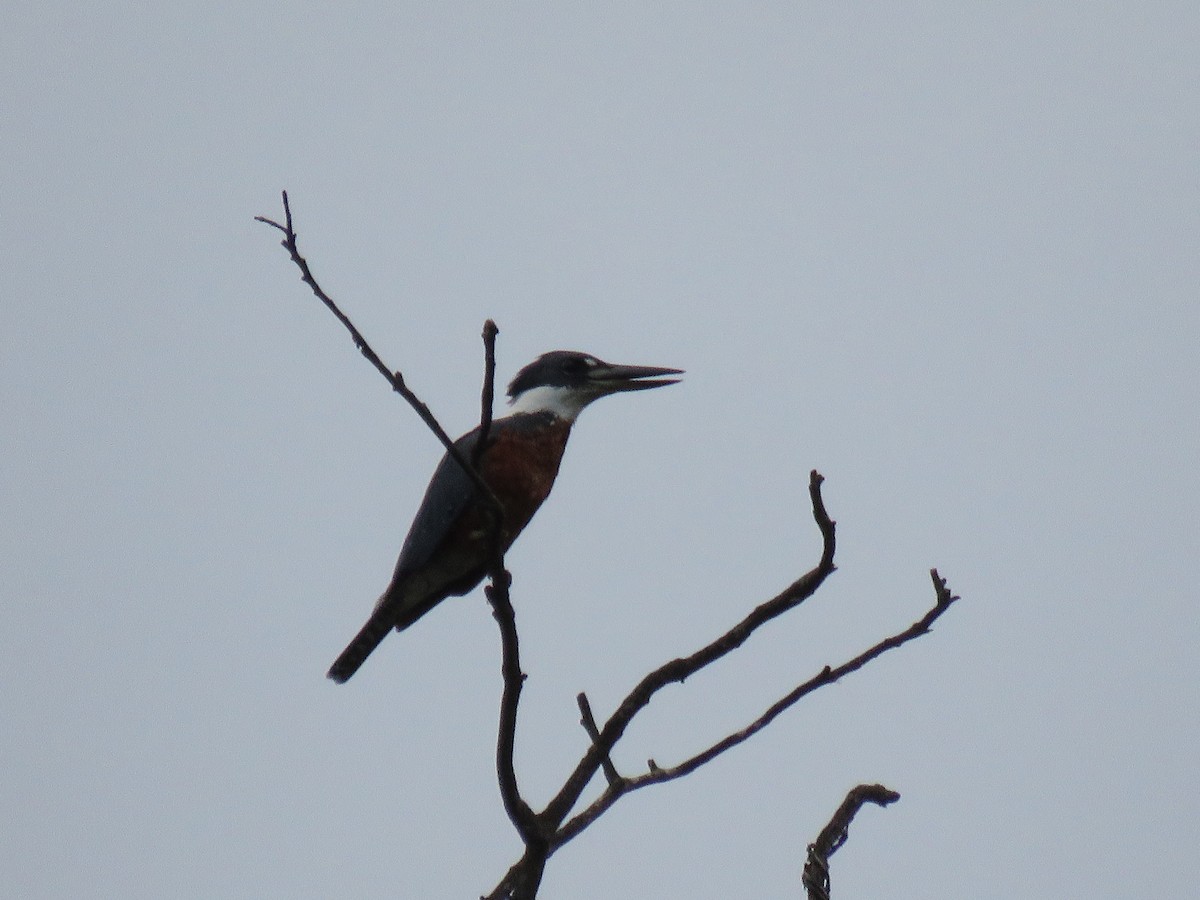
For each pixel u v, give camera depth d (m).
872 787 8.35
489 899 7.77
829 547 7.90
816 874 7.77
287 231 7.83
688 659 8.30
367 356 8.04
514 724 7.93
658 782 8.23
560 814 7.98
